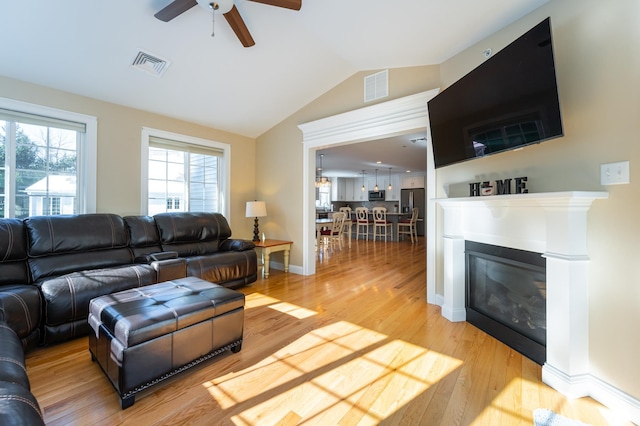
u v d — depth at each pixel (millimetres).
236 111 4000
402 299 3172
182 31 2564
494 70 1966
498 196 1931
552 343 1646
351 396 1553
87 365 1849
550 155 1849
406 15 2258
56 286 2080
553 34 1844
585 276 1574
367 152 6426
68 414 1400
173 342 1643
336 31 2699
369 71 3516
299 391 1596
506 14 2119
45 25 2240
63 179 2986
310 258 4281
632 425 1348
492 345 2125
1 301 1783
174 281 2275
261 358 1941
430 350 2045
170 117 3779
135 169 3441
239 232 4660
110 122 3232
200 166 4223
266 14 2541
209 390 1603
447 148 2531
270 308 2883
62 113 2889
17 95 2639
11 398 829
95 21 2303
